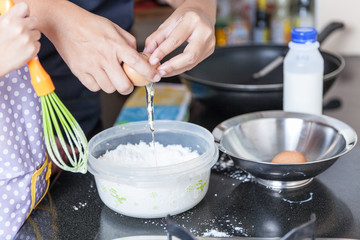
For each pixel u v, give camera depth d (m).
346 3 1.79
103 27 0.95
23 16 0.83
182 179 0.97
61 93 1.46
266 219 0.99
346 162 1.18
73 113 1.46
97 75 0.98
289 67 1.26
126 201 0.99
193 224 0.98
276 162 1.09
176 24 1.01
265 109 1.37
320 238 0.92
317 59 1.25
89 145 1.05
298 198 1.05
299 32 1.23
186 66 1.02
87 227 0.99
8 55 0.82
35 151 1.03
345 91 1.59
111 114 1.59
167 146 1.14
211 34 1.02
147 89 1.02
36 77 0.86
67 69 1.44
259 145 1.19
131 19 1.54
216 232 0.95
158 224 0.99
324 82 1.34
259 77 1.57
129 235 0.96
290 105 1.28
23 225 1.01
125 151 1.11
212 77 1.60
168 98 1.62
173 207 1.00
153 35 1.03
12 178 0.97
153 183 0.95
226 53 1.65
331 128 1.14
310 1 2.18
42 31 0.98
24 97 0.99
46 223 1.01
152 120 1.05
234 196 1.07
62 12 0.96
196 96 1.45
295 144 1.18
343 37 1.83
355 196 1.05
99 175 0.99
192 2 1.14
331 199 1.04
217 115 1.49
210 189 1.10
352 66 1.76
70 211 1.05
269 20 2.30
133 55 0.92
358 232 0.94
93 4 1.42
